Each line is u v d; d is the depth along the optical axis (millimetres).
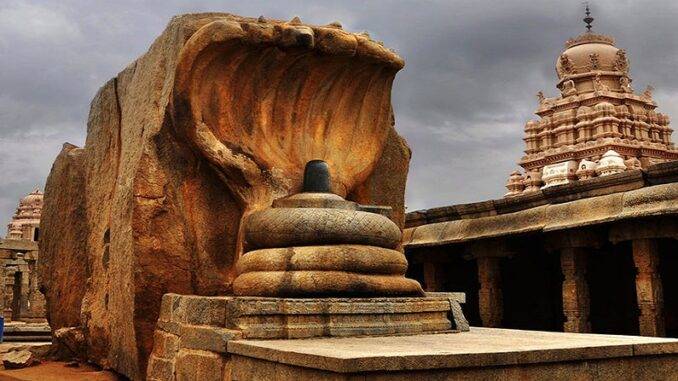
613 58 27453
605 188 14039
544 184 26391
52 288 11992
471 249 16312
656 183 13094
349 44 8680
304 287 7008
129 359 8352
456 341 6406
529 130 27484
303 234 7332
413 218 18641
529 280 17906
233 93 8484
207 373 6531
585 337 7098
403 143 10188
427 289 17672
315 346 5727
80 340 10523
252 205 8227
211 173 8484
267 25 8352
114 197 9789
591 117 25781
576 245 13773
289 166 8523
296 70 8742
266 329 6438
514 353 5438
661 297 12445
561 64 28125
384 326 6977
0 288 27766
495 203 16469
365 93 9211
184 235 8273
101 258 10320
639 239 12570
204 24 8547
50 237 12289
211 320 6758
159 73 8883
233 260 8398
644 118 26109
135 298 7992
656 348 6289
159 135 8406
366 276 7309
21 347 11445
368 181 9586
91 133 11672
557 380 5711
